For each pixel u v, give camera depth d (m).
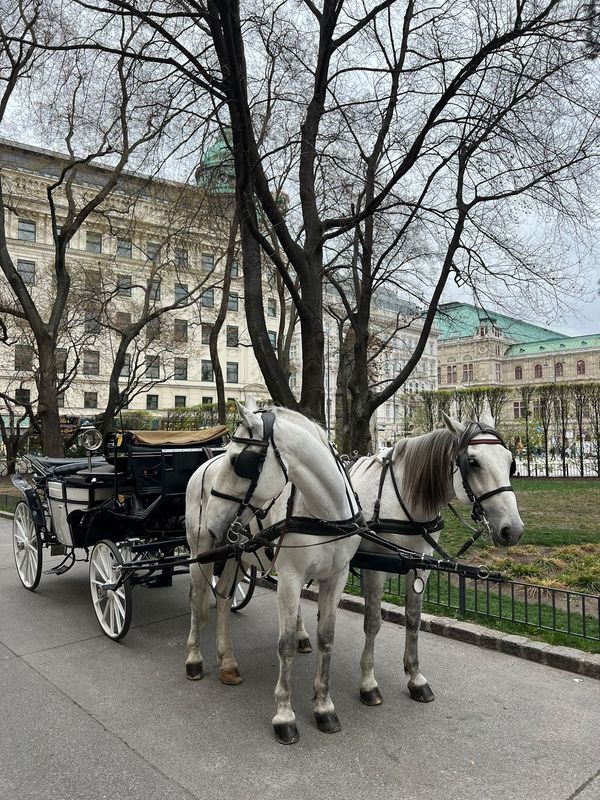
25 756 3.47
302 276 8.40
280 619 3.69
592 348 83.00
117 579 5.51
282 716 3.64
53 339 15.03
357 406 10.27
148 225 17.83
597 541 9.63
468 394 32.38
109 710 4.09
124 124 13.11
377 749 3.53
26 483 7.77
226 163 9.72
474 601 6.28
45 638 5.68
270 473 3.33
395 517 4.15
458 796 3.04
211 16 7.21
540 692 4.37
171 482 5.86
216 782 3.18
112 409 18.05
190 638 4.74
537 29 7.17
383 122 9.41
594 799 3.01
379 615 4.21
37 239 38.25
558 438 29.81
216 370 14.98
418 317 14.87
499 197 8.51
